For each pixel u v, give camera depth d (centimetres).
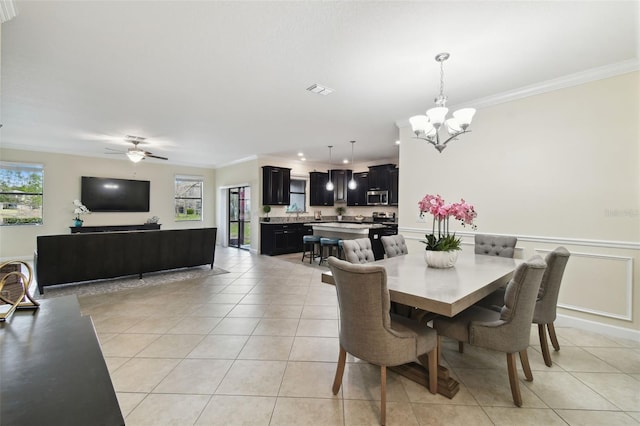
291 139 551
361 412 173
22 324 115
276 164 771
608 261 275
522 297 175
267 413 172
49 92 323
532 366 222
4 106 367
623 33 215
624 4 183
